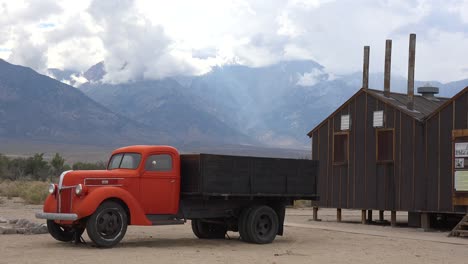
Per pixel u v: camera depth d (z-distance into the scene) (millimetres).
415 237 19953
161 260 13500
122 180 15891
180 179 16891
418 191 23688
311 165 18766
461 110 22547
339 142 26922
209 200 17234
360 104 26141
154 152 16453
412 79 24953
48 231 17562
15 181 52656
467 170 22031
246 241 17469
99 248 15281
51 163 64250
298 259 14281
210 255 14594
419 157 23750
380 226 25031
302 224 24547
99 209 15227
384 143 25109
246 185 17234
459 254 15922
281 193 17953
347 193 26406
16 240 16844
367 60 26281
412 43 25062
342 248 16656
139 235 19078
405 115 24344
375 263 14000
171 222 16438
